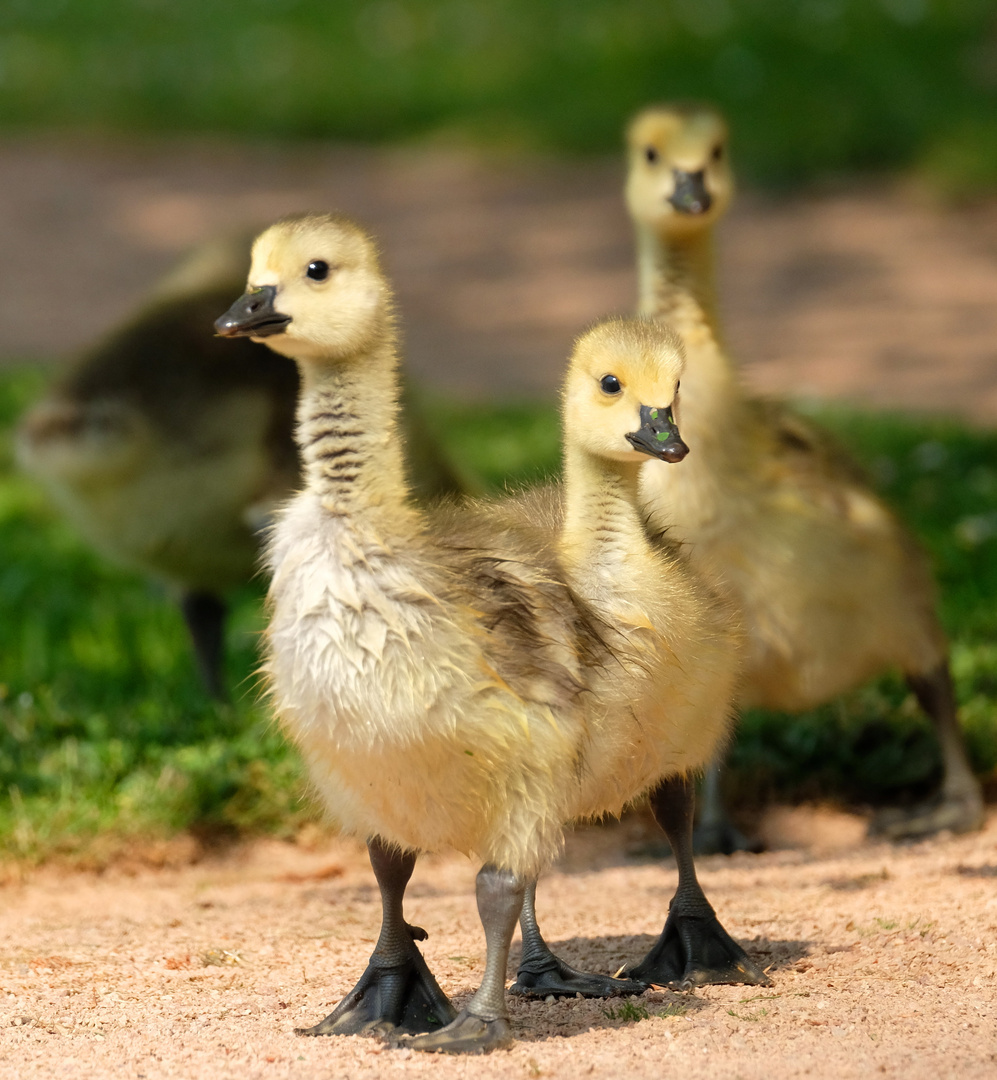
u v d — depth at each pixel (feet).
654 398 25.30
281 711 24.20
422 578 23.38
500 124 125.18
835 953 28.02
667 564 26.40
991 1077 21.86
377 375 24.22
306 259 23.95
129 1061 23.65
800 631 35.73
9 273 98.99
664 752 26.35
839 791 40.29
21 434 45.47
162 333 44.62
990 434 66.49
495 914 23.89
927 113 117.19
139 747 40.98
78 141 124.57
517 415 72.33
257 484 43.93
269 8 149.59
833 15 133.08
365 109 129.70
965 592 50.49
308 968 28.55
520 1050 23.59
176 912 33.50
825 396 75.92
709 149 37.01
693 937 27.20
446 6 147.64
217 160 121.39
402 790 23.77
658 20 137.18
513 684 23.34
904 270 96.53
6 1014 25.98
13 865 36.76
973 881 31.76
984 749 40.50
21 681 46.73
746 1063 22.63
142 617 53.67
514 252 103.81
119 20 147.84
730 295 93.50
